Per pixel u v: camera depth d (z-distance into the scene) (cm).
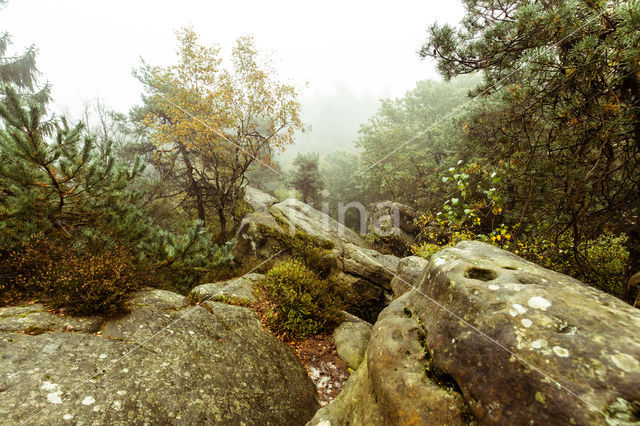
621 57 249
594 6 269
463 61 416
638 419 111
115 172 474
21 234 403
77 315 347
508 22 374
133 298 417
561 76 303
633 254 338
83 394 246
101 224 496
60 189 422
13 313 323
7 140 351
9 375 242
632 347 134
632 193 333
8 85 334
